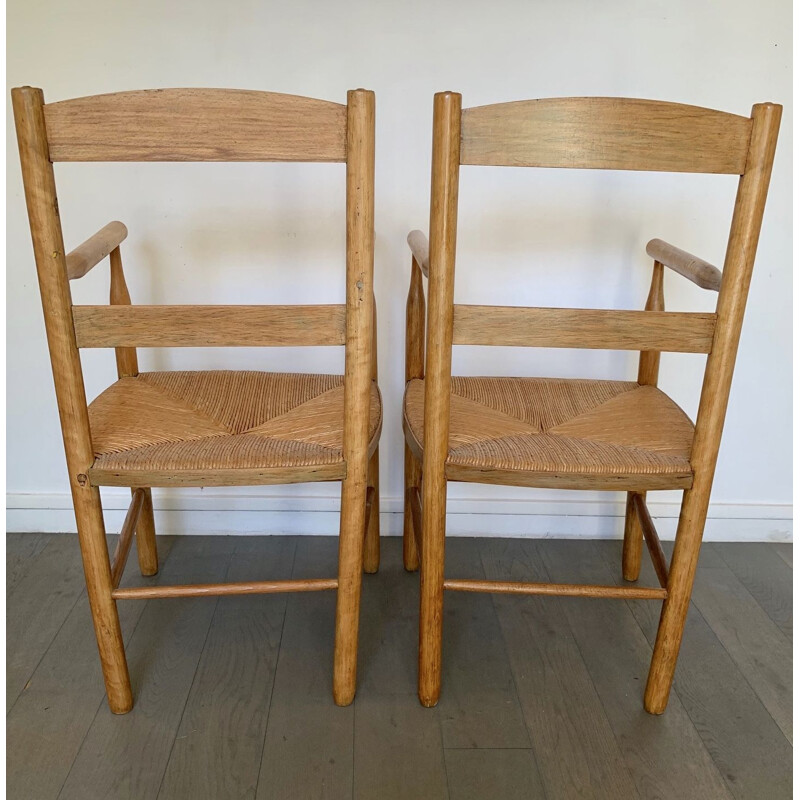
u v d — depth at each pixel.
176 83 1.42
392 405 1.63
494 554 1.66
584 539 1.73
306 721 1.20
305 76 1.42
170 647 1.35
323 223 1.50
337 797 1.06
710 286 1.08
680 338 1.04
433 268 1.01
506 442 1.16
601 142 0.95
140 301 1.55
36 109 0.90
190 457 1.08
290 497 1.69
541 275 1.55
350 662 1.20
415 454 1.19
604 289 1.56
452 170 0.96
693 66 1.43
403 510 1.64
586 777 1.11
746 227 0.97
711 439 1.08
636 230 1.52
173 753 1.13
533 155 0.96
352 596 1.16
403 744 1.16
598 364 1.61
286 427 1.20
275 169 1.46
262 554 1.64
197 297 1.55
